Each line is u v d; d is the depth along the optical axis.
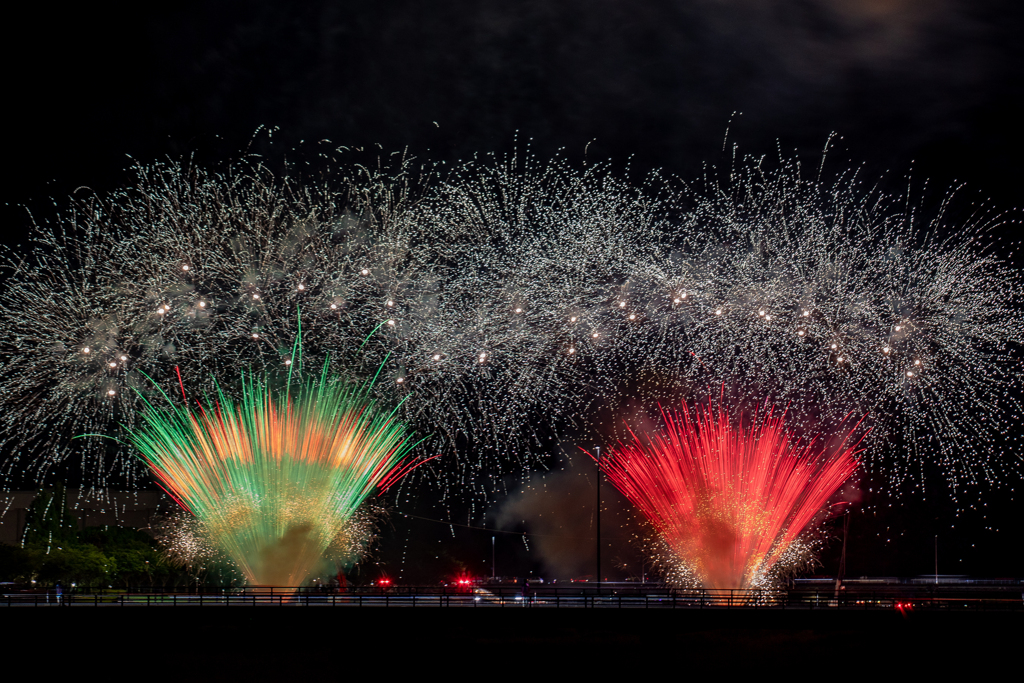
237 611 57.44
